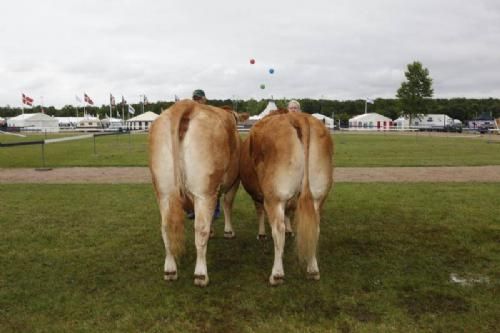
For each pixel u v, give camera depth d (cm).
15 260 588
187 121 462
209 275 530
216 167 469
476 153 2181
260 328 398
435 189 1095
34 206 920
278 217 474
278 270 489
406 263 566
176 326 404
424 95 7362
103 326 405
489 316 417
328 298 459
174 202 455
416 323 404
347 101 13262
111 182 1265
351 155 2088
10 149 2648
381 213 845
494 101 12962
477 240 662
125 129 6378
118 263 575
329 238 682
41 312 436
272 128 472
